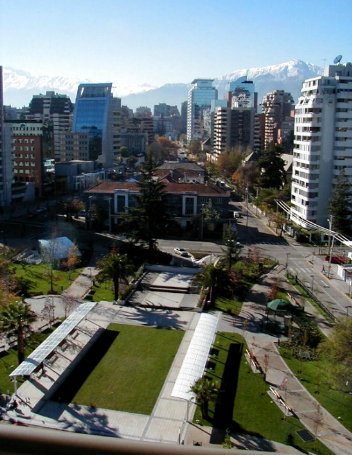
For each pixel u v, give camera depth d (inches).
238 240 4758.9
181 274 3619.6
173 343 2485.2
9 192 6274.6
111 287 3319.4
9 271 3221.0
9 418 1798.7
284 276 3686.0
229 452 184.2
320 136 4972.9
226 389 2050.9
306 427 1804.9
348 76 4982.8
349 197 4980.3
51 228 5068.9
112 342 2470.5
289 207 5634.8
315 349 2417.6
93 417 1831.9
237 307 3019.2
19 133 7455.7
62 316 2775.6
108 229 5059.1
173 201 4977.9
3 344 2375.7
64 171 7657.5
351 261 4025.6
